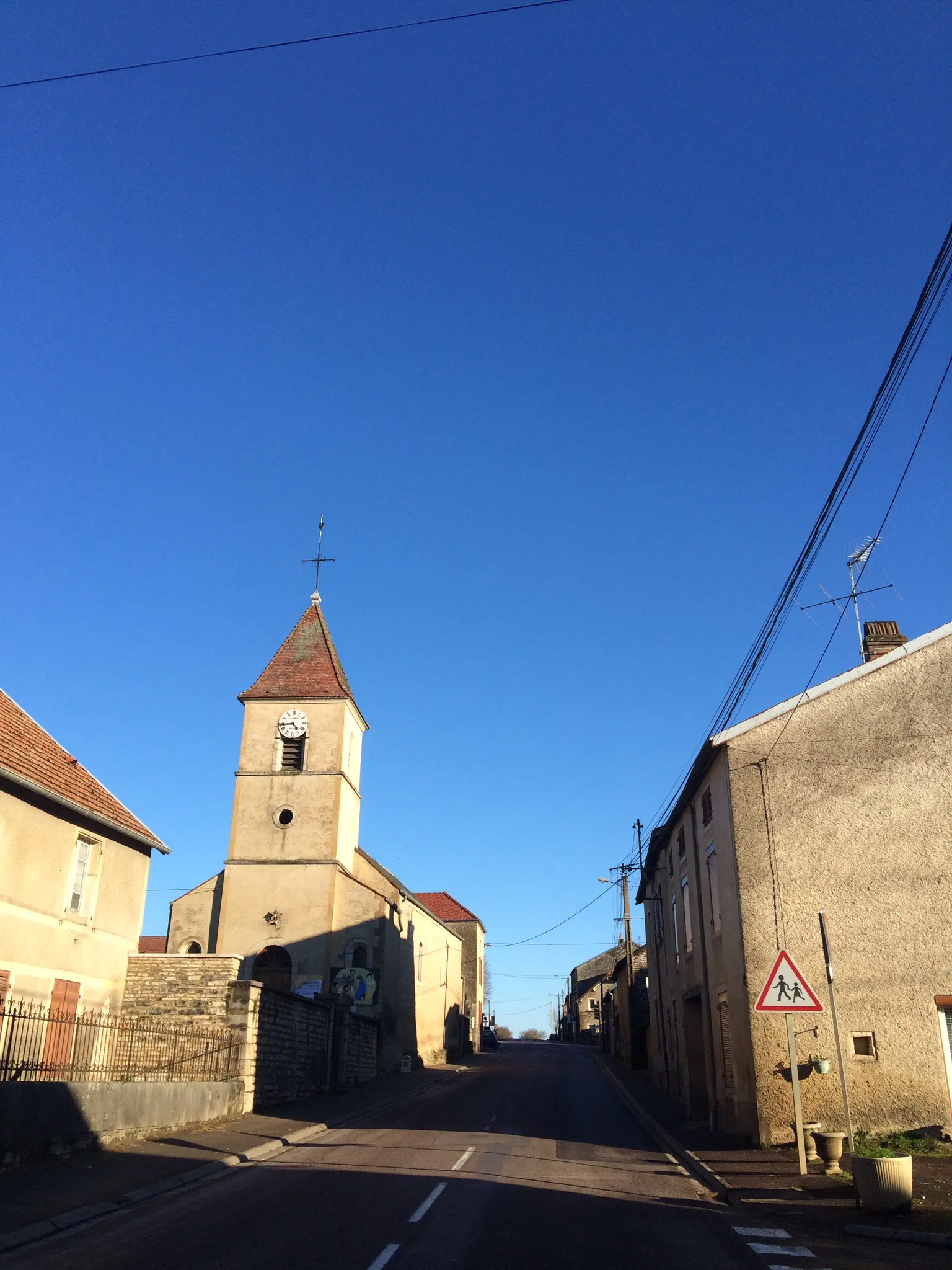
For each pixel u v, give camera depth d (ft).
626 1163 50.65
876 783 57.52
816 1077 53.31
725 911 61.82
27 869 60.85
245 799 119.14
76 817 66.23
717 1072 65.72
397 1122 67.92
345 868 118.42
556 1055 198.08
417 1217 34.55
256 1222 33.53
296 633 130.21
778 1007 45.52
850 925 55.36
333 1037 91.86
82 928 65.92
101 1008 67.26
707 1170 46.50
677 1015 86.74
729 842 59.72
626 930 151.43
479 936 232.32
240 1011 68.90
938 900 54.75
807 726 59.36
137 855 73.77
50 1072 59.52
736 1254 30.58
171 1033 64.49
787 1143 52.85
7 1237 30.22
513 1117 72.64
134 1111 50.85
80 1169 41.86
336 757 120.26
